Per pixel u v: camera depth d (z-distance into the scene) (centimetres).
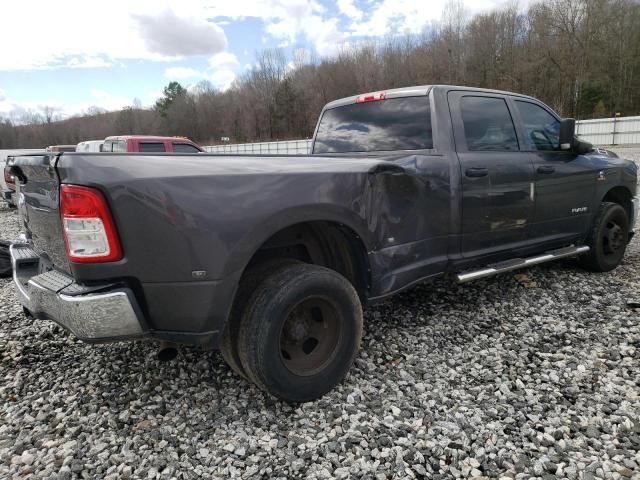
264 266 268
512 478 210
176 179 222
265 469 219
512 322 378
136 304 222
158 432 247
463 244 359
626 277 486
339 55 6706
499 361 315
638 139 2681
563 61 5059
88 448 236
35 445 239
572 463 218
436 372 303
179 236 222
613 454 223
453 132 359
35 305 250
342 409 264
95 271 216
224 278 234
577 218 458
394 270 312
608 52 4888
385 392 281
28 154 259
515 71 5231
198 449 234
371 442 235
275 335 248
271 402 272
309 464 222
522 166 396
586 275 494
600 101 4894
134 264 219
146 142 1145
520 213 397
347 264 309
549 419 251
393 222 307
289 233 288
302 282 253
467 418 254
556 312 395
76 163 211
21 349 350
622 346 329
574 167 445
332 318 275
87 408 271
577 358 316
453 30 5712
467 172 352
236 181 237
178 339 237
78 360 332
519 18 5484
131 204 214
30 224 288
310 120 6656
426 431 244
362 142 402
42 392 290
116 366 321
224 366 316
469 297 436
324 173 267
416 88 374
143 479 214
